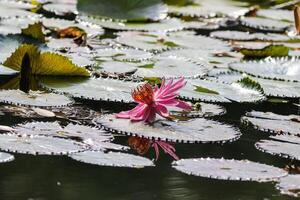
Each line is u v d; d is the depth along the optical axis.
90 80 3.28
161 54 3.66
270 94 3.32
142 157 2.76
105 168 2.69
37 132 2.83
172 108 3.09
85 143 2.80
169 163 2.74
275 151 2.85
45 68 3.28
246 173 2.70
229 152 2.83
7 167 2.66
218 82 3.36
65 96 3.13
